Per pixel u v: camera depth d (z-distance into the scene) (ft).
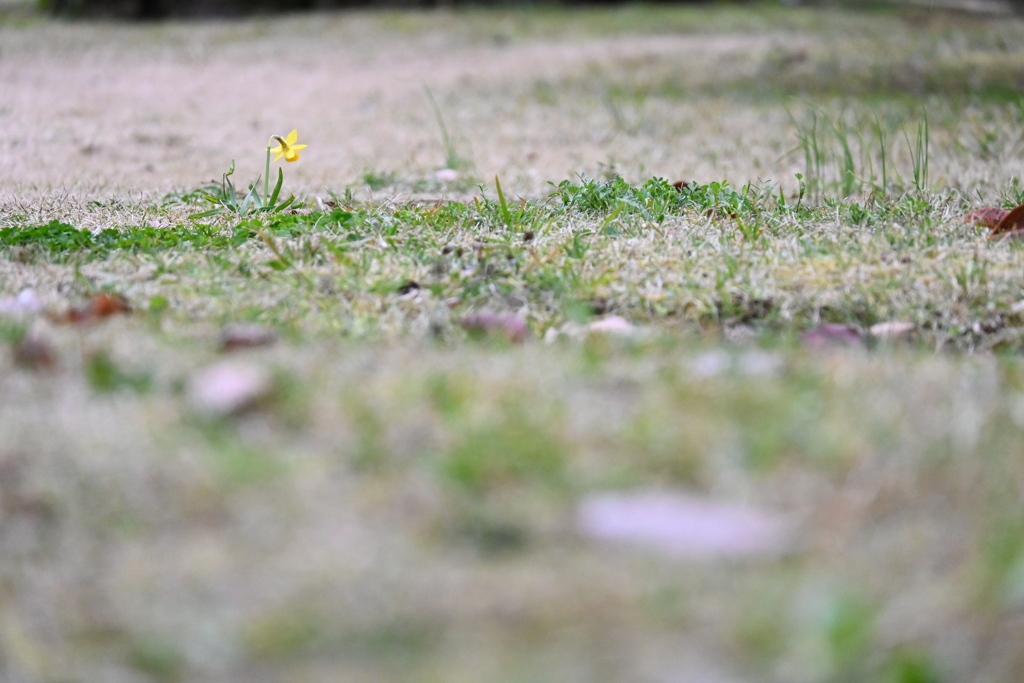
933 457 18.85
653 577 18.37
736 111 40.40
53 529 18.58
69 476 18.78
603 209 22.74
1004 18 70.18
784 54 50.39
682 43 56.08
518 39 58.29
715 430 18.99
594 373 19.48
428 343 20.02
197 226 21.97
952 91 41.91
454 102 43.65
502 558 18.44
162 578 18.39
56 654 18.22
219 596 18.33
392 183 28.37
